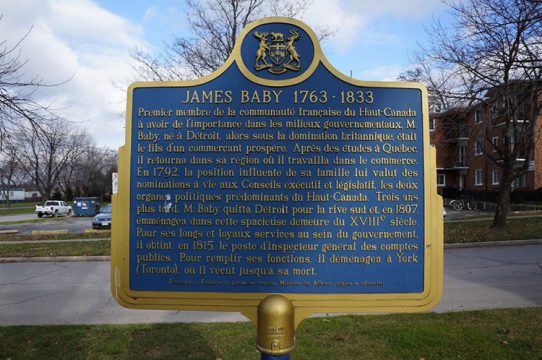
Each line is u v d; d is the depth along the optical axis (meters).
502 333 4.86
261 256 3.12
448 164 41.50
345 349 4.45
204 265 3.12
